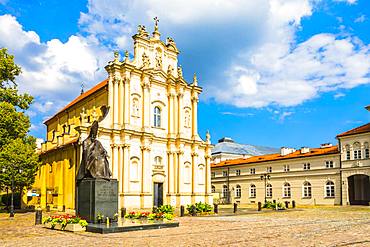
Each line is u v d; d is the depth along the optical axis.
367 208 55.66
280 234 23.08
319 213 45.34
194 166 56.19
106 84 50.09
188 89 57.44
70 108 61.66
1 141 49.88
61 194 51.72
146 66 51.91
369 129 63.72
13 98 53.38
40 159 60.31
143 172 49.25
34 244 19.78
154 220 30.28
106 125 47.50
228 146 114.75
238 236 22.20
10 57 52.91
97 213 26.91
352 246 17.69
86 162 28.12
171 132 54.19
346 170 66.12
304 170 73.12
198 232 24.69
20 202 61.88
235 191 86.31
